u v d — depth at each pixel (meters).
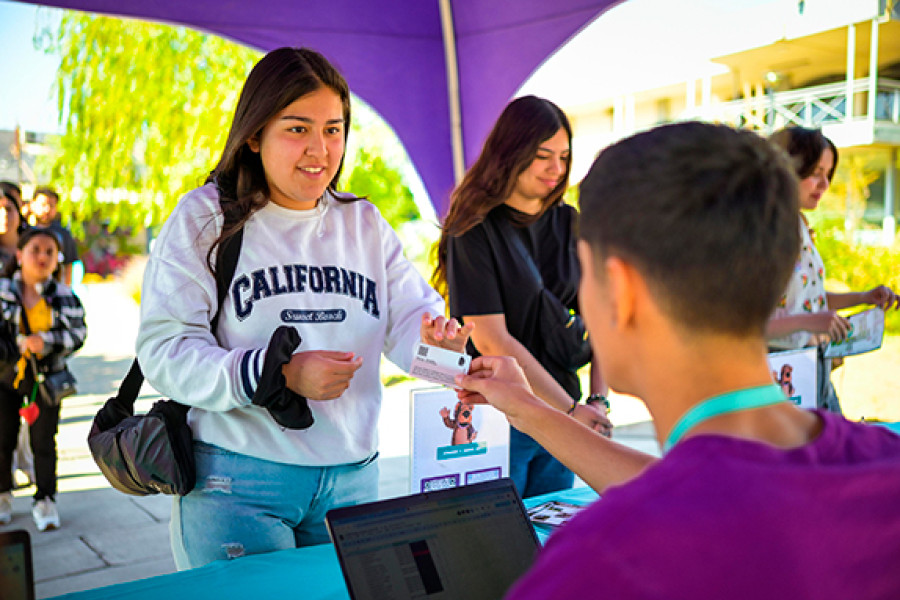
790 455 0.56
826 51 5.87
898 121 5.71
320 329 1.58
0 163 8.55
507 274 2.13
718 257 0.59
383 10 3.83
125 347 9.46
